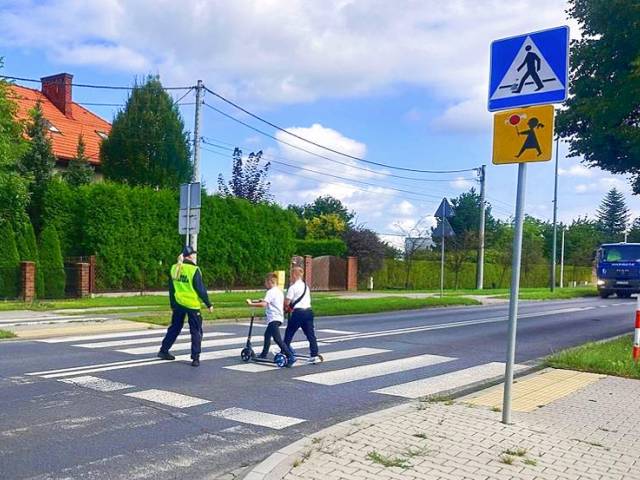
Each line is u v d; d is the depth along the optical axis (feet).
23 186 76.28
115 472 17.62
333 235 167.32
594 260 123.03
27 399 25.39
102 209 84.28
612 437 20.68
